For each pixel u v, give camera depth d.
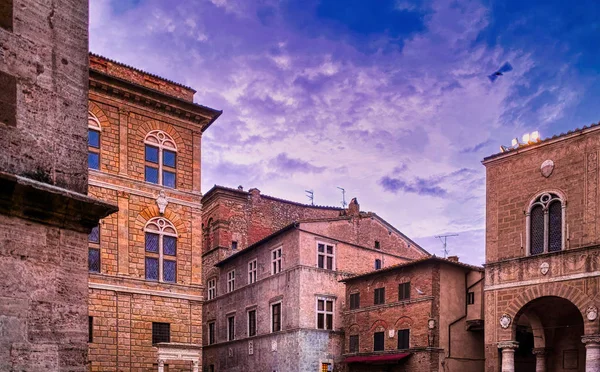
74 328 7.11
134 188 28.94
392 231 48.78
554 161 28.09
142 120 29.95
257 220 53.50
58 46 7.53
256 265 46.81
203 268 54.72
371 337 39.12
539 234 28.31
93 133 28.19
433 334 34.25
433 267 35.28
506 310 28.61
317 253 42.78
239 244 52.09
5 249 6.50
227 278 50.78
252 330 46.06
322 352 40.94
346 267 44.38
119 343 27.14
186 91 32.09
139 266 28.53
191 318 29.70
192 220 30.83
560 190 27.62
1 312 6.36
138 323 27.94
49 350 6.78
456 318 35.53
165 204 29.81
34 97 7.13
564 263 26.69
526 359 35.31
